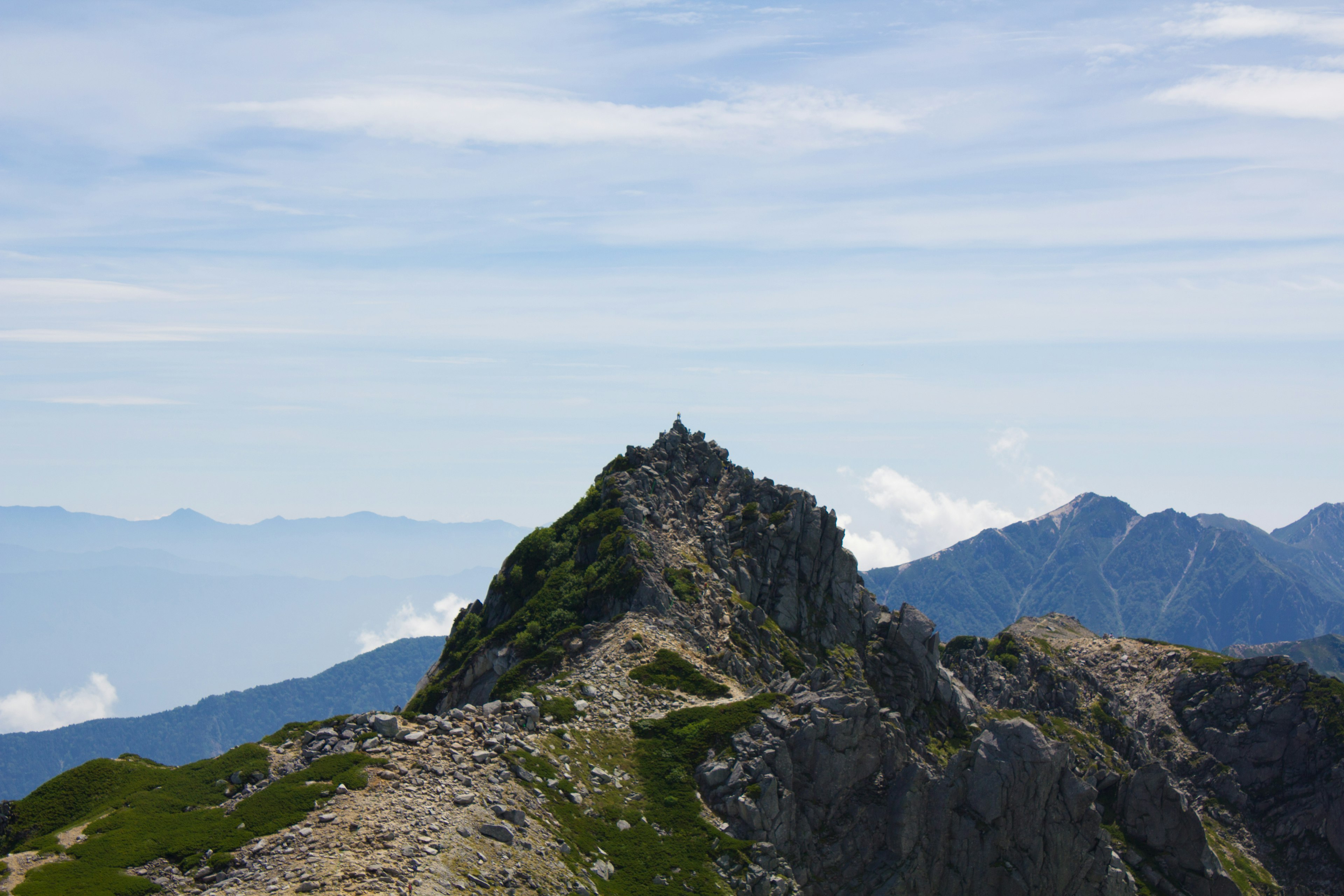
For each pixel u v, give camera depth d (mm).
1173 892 111750
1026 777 92062
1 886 49469
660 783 78938
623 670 96250
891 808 87375
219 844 54281
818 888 79812
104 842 54406
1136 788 119375
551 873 59719
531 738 76500
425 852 54938
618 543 122250
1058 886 91750
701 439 157000
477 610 145875
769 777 80438
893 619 135125
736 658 104438
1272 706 183125
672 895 65938
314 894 48406
